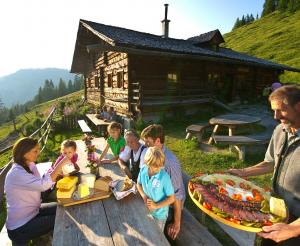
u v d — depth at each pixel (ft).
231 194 7.41
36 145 9.39
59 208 8.74
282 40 143.84
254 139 20.66
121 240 6.95
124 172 12.39
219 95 56.44
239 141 20.33
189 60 46.52
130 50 32.48
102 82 55.21
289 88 5.74
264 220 6.07
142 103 36.22
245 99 63.82
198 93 49.37
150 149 8.23
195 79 48.67
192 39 65.16
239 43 176.76
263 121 38.42
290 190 6.01
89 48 34.96
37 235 9.19
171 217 10.02
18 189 8.80
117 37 36.40
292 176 5.91
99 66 56.29
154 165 8.07
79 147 18.78
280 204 6.26
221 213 6.40
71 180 9.57
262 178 17.63
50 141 34.91
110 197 9.52
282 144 6.30
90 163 12.21
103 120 38.63
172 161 9.09
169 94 43.93
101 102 55.21
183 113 43.45
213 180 8.24
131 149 12.67
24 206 8.96
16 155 9.12
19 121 125.08
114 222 7.82
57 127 41.65
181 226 9.56
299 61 107.55
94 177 10.21
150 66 40.63
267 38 158.71
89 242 6.87
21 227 8.95
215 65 53.31
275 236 5.37
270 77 76.13
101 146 19.47
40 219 9.14
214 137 21.80
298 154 5.79
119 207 8.75
